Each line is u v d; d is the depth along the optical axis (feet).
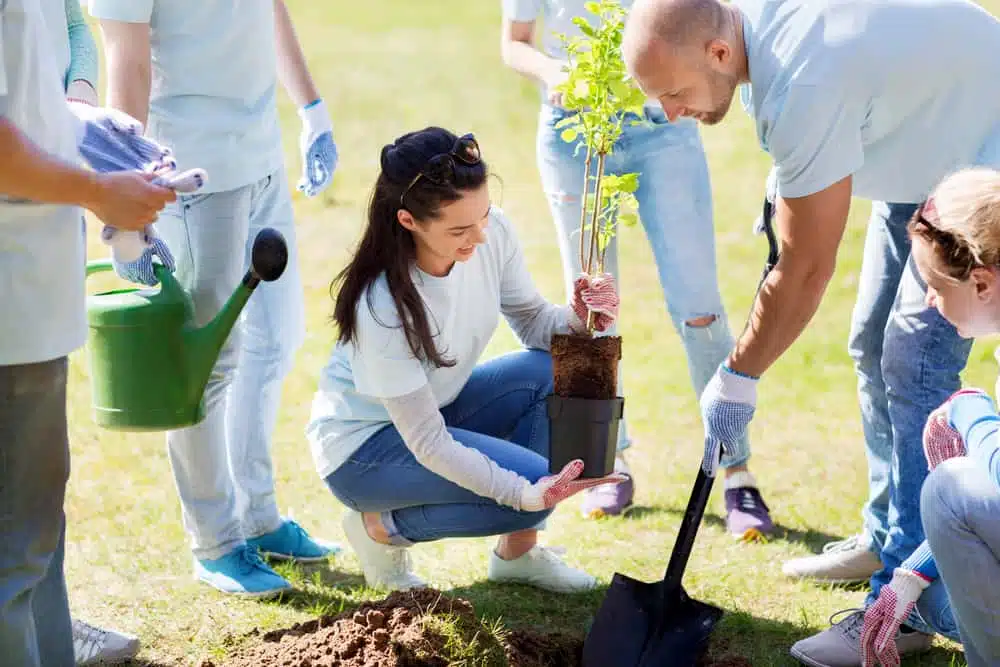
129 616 12.25
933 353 11.41
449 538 13.71
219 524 12.76
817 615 12.34
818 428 17.46
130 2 11.30
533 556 12.82
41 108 8.60
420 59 48.49
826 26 9.78
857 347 12.66
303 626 11.46
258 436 13.30
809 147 9.77
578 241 14.70
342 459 12.07
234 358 12.50
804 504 15.07
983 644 9.73
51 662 10.10
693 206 14.48
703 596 12.78
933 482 9.64
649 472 16.17
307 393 18.93
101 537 14.01
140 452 16.63
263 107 12.57
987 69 10.18
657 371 19.83
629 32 10.09
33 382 8.71
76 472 15.89
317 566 13.48
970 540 9.38
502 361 12.66
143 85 11.53
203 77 12.06
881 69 9.84
